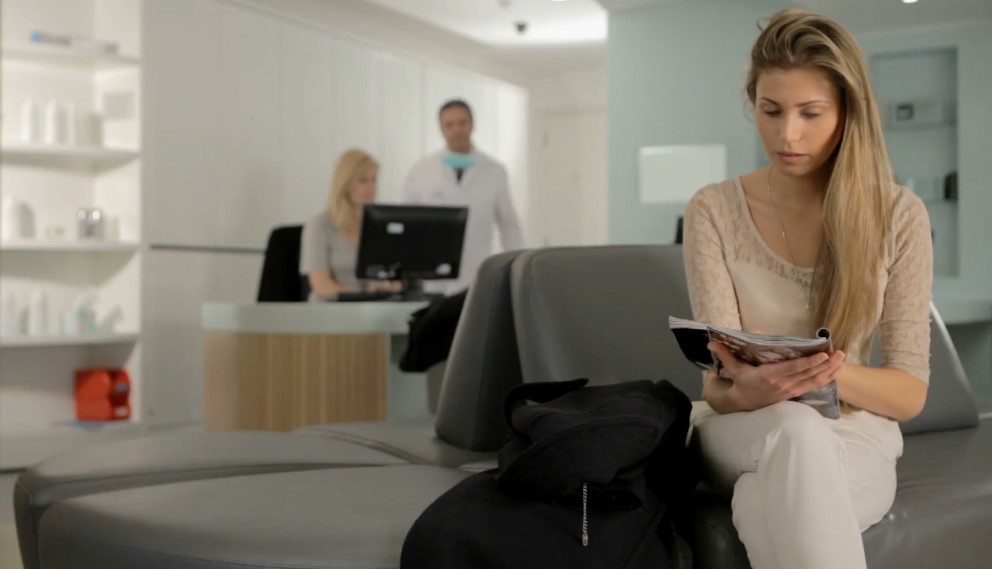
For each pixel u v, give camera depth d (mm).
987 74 6109
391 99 7938
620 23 7008
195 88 6094
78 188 5645
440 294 4367
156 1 5824
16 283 5387
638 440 1524
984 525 1855
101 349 5691
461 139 5996
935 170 6387
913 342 1789
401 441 2422
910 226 1807
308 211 7027
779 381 1560
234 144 6387
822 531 1433
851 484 1625
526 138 9875
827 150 1755
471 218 6008
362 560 1483
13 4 5430
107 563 1652
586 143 9773
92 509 1770
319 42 7141
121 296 5613
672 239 6824
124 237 5594
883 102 6520
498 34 8281
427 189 6000
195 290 6051
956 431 2568
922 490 1846
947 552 1785
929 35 6277
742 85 1870
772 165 1883
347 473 1963
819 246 1802
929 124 6336
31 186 5449
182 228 5984
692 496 1732
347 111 7426
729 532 1573
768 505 1478
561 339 2137
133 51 5551
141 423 5535
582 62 9312
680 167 6797
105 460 2148
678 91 6789
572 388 1823
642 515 1552
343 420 3852
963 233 6203
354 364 3842
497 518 1498
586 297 2193
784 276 1814
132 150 5484
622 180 7023
